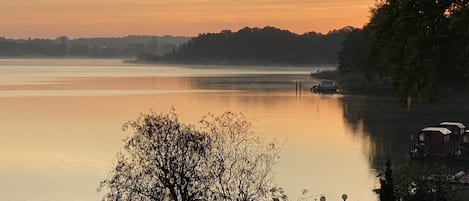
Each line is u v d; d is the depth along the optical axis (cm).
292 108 11775
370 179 5369
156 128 3359
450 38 1911
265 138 7562
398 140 7606
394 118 9938
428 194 2444
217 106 12000
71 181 5247
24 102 12975
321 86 15862
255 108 11700
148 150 3309
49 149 6919
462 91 12550
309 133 8244
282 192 4138
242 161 4203
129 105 12256
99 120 9750
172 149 3278
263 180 4356
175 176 3253
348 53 19762
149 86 18575
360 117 10156
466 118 9756
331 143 7400
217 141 3916
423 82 1991
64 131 8444
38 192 4872
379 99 13738
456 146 6394
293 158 6306
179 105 12194
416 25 1919
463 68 1955
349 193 4866
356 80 16950
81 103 12750
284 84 19862
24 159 6325
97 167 5822
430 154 6300
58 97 14262
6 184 5162
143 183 3288
